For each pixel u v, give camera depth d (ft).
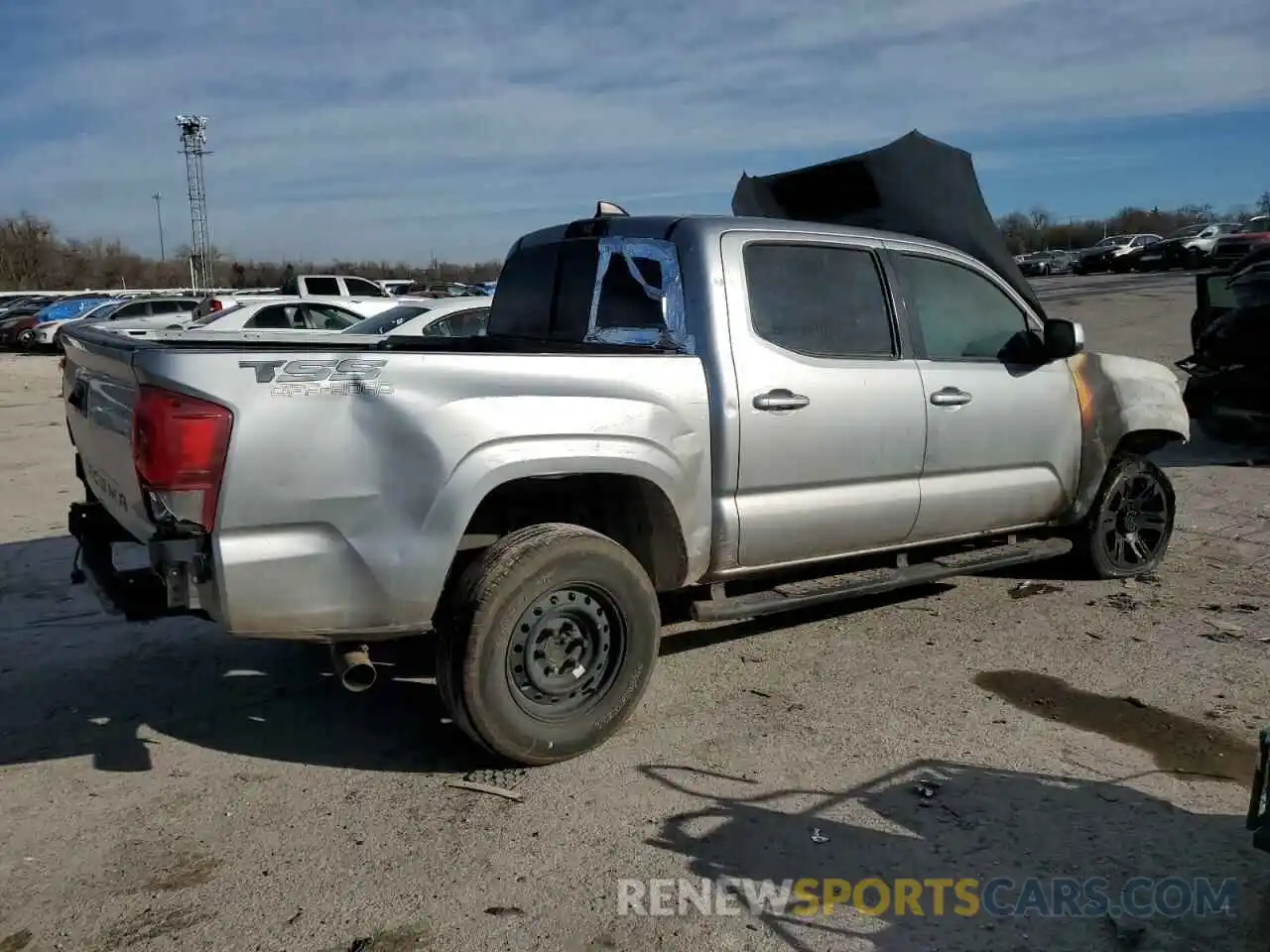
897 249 16.25
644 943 9.32
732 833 11.13
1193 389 33.30
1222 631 17.22
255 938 9.42
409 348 13.44
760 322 14.46
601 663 12.95
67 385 15.17
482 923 9.60
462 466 11.79
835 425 14.96
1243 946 9.24
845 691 14.92
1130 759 12.80
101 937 9.46
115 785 12.40
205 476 10.64
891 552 16.53
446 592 12.51
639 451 13.09
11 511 27.76
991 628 17.52
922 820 11.37
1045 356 18.04
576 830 11.21
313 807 11.82
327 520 11.22
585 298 15.79
